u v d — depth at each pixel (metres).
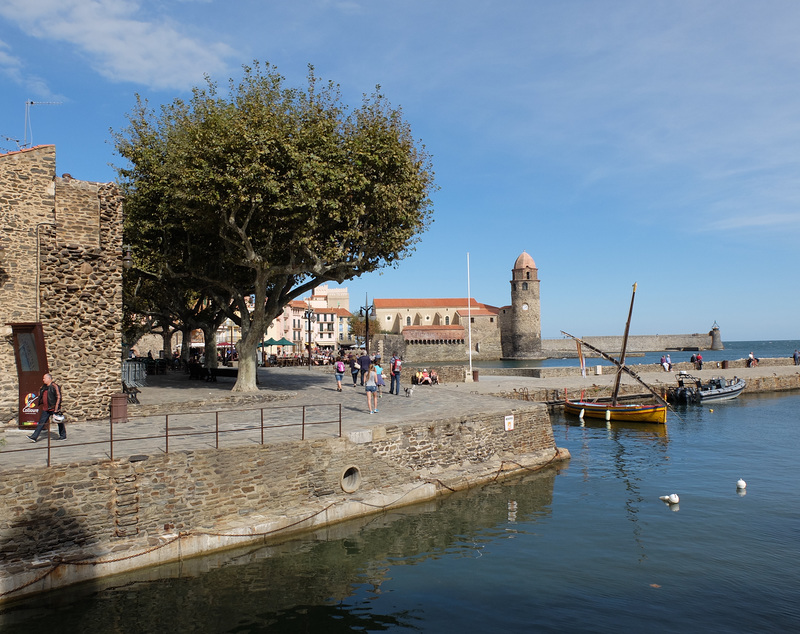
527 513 16.72
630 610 10.69
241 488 14.09
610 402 41.25
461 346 141.12
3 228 16.94
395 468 17.62
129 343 42.28
